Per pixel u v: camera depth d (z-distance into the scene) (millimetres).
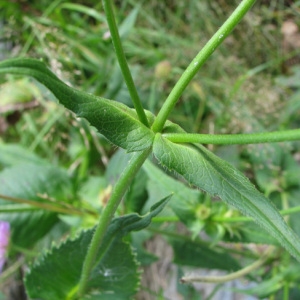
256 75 392
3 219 307
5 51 414
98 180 319
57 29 379
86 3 428
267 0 427
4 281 395
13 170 319
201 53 146
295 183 311
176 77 382
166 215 277
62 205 297
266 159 321
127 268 215
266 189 311
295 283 278
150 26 425
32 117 388
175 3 429
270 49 412
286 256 287
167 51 400
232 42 414
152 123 161
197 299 332
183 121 377
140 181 285
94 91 358
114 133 152
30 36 383
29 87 374
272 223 149
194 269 368
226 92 381
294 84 375
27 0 405
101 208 294
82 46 373
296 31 416
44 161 365
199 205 254
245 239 254
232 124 362
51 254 216
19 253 390
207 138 150
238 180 155
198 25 415
